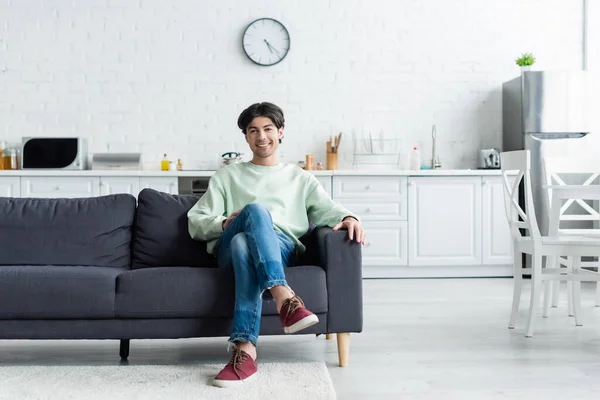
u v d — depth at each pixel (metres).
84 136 5.33
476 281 4.76
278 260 2.20
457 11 5.42
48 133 5.32
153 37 5.34
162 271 2.38
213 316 2.36
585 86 4.98
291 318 2.10
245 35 5.34
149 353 2.67
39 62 5.30
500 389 2.15
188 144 5.38
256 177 2.65
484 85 5.45
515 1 5.43
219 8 5.36
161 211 2.77
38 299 2.30
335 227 2.44
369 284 4.63
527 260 4.95
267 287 2.16
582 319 3.36
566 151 4.96
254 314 2.21
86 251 2.71
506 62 5.45
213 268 2.43
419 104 5.44
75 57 5.32
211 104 5.38
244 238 2.28
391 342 2.85
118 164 5.06
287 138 5.40
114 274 2.42
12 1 5.29
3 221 2.72
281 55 5.36
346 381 2.26
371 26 5.41
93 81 5.33
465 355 2.61
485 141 5.46
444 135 5.45
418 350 2.71
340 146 5.42
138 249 2.73
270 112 2.65
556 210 3.36
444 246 4.93
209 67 5.37
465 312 3.56
